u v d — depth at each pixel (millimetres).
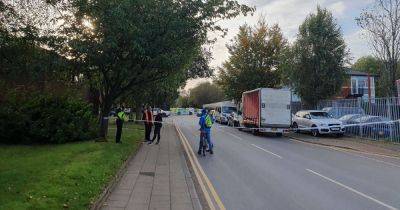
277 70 50375
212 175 13180
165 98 47312
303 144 24219
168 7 19312
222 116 48906
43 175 10797
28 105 19750
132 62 19922
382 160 17547
